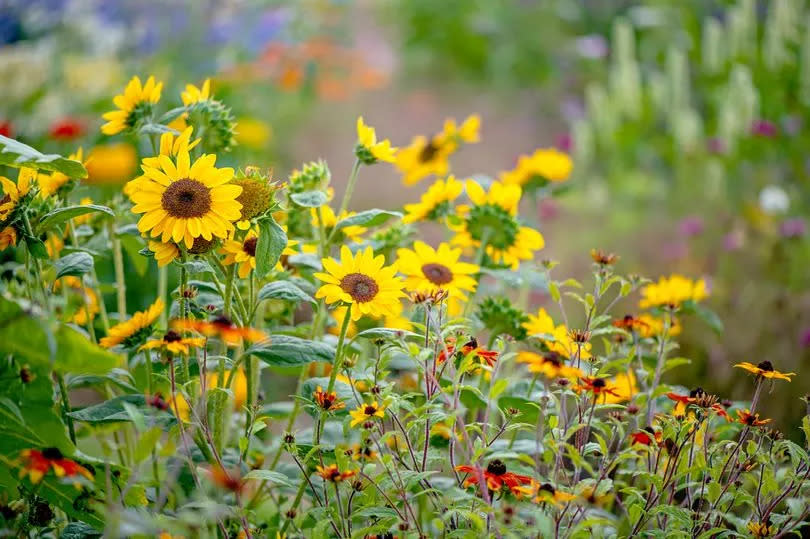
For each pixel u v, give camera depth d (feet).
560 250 15.20
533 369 6.78
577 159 17.81
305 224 7.79
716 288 11.51
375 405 6.82
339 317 7.65
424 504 7.40
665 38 22.47
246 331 6.72
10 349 6.81
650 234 15.64
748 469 7.16
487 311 7.72
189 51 19.95
